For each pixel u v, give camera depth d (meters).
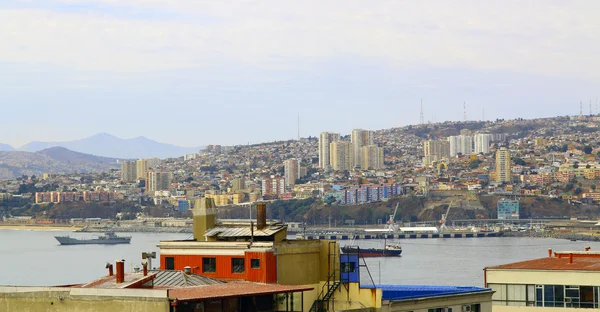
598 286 93.94
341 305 76.69
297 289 65.50
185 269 70.62
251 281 74.06
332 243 78.19
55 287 61.50
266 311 68.50
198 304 59.50
